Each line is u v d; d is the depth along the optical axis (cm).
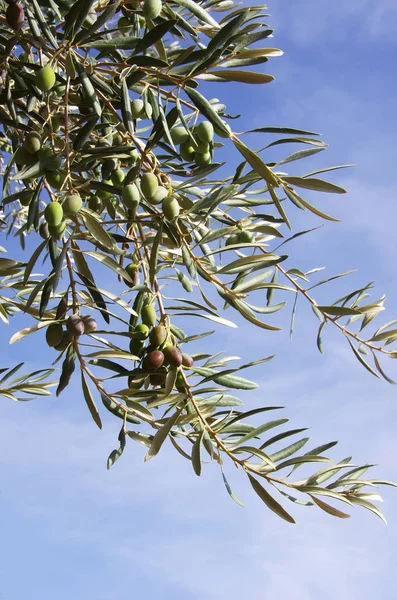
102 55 119
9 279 142
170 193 123
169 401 125
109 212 134
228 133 120
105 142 126
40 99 122
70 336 124
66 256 124
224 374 123
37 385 138
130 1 120
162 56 121
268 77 120
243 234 136
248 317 125
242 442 124
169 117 121
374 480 124
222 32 116
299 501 122
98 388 128
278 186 120
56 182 118
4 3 122
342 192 123
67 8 120
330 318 140
